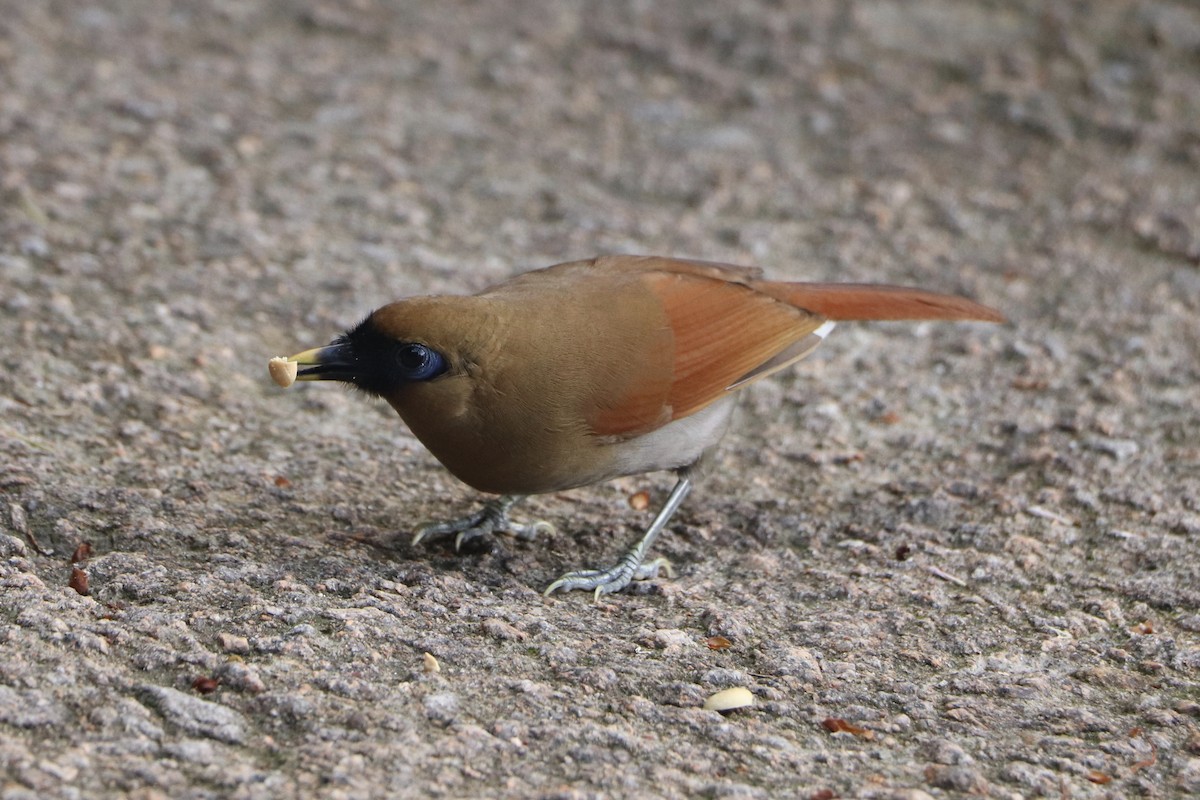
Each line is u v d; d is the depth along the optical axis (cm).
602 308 975
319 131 1748
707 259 1523
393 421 1218
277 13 2069
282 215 1551
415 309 902
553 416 934
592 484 1009
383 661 836
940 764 776
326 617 876
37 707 750
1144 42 1964
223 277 1412
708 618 928
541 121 1814
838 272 1509
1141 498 1109
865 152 1758
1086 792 758
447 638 871
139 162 1630
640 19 2080
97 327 1282
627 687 834
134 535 966
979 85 1897
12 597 862
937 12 2083
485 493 1110
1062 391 1289
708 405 1009
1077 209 1627
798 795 737
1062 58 1944
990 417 1252
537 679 835
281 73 1892
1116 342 1373
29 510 977
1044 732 818
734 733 793
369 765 729
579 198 1642
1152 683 879
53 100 1755
